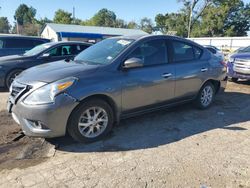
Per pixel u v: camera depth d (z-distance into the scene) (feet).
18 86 13.14
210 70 18.99
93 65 14.21
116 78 13.96
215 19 178.19
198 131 15.57
